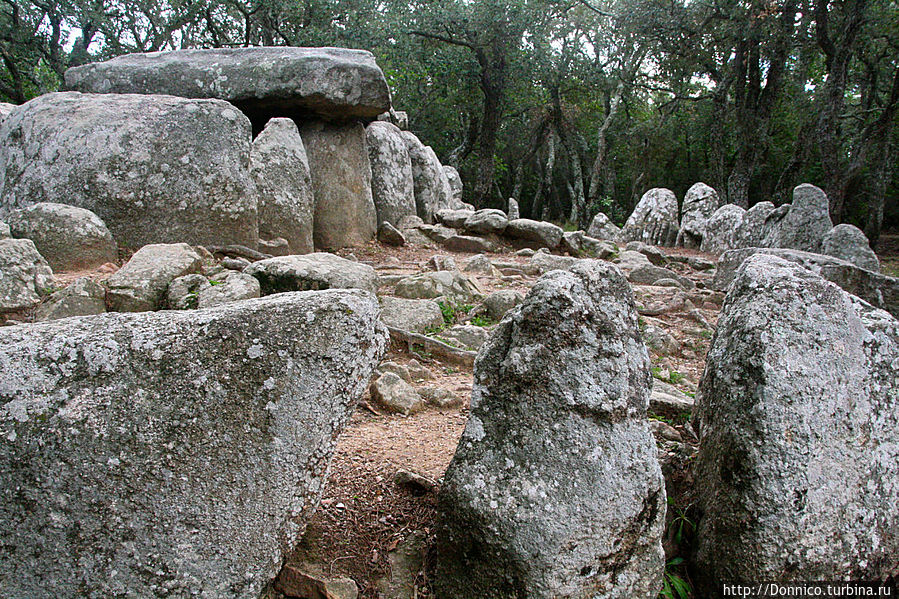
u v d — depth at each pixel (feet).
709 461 8.97
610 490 7.24
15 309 14.33
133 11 66.44
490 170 66.59
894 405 8.66
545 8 65.26
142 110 20.67
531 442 7.34
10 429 5.98
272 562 6.48
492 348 7.84
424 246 31.32
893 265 52.24
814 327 8.45
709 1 62.08
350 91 26.07
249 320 6.63
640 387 7.86
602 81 75.92
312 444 6.63
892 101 61.00
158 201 20.20
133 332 6.51
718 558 8.30
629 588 7.38
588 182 97.66
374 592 7.75
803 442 8.00
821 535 7.95
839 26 57.77
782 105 84.33
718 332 9.68
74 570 5.93
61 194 19.63
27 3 58.29
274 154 24.17
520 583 6.95
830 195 55.98
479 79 63.93
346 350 6.75
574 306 7.52
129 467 6.10
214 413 6.36
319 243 27.61
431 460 10.02
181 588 6.09
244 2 56.24
